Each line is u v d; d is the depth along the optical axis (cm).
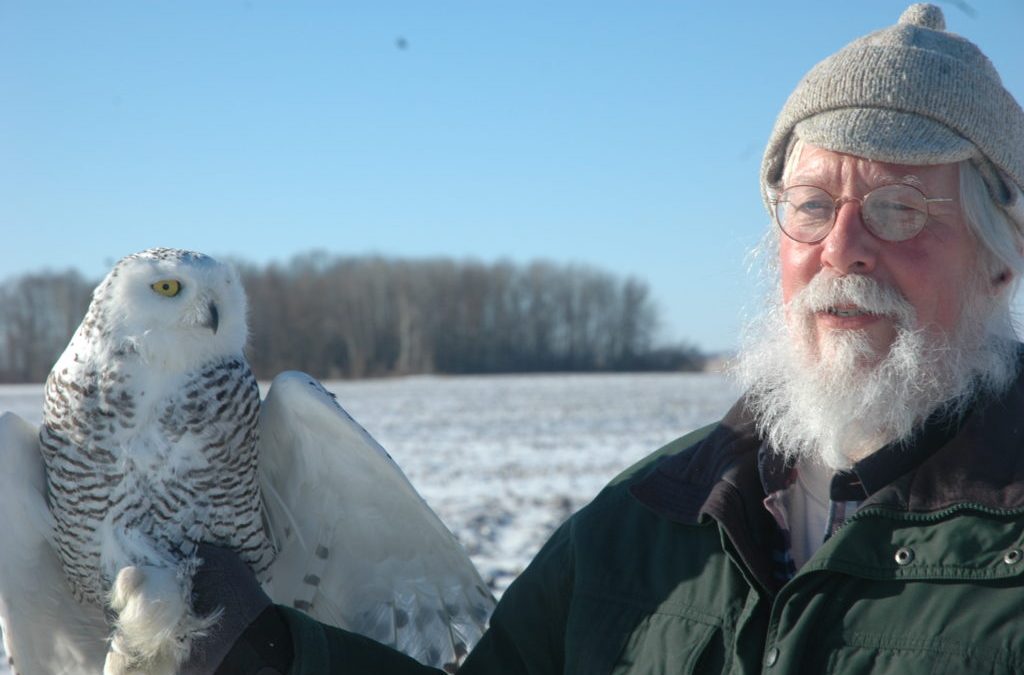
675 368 7094
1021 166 202
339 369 6241
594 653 213
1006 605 166
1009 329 212
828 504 210
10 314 5994
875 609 177
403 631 311
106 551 291
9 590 283
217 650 235
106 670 240
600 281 7088
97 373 291
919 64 197
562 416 2073
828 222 205
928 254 198
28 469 295
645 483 224
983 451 182
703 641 197
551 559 241
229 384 300
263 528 324
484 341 6906
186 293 292
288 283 6662
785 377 221
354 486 302
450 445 1492
